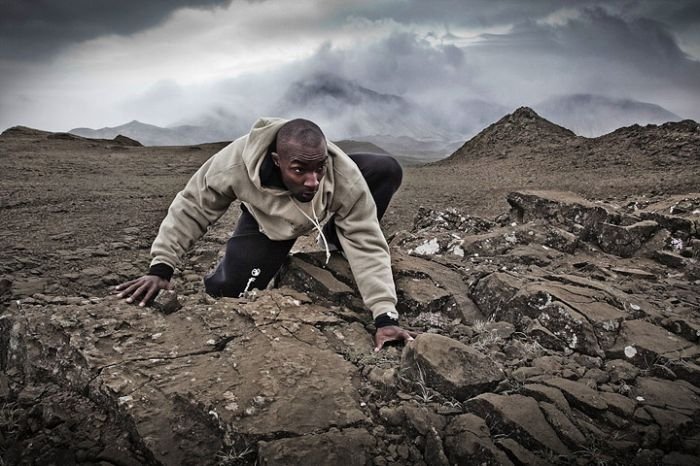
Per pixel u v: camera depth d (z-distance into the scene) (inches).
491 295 155.1
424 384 111.4
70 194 413.1
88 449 95.3
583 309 139.4
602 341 134.1
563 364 127.0
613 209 227.1
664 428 103.0
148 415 99.0
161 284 133.8
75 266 212.8
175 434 97.3
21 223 292.8
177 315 129.0
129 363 110.6
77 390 109.7
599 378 120.3
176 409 101.1
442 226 251.3
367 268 136.4
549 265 195.3
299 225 136.9
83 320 120.5
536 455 96.1
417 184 549.3
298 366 112.6
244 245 147.3
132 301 130.4
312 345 124.1
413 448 98.1
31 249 233.9
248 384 106.4
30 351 118.9
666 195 396.2
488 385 111.3
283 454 91.6
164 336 121.0
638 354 129.9
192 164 708.7
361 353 125.8
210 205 140.8
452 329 146.7
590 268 193.5
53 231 274.5
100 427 100.7
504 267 185.9
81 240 257.4
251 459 94.0
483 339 136.6
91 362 109.8
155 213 343.6
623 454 98.3
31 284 184.5
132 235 273.6
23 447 95.3
